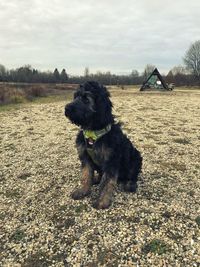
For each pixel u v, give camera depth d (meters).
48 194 0.94
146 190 0.96
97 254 0.67
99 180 0.97
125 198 0.90
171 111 2.99
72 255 0.67
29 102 4.10
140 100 4.55
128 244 0.70
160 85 7.97
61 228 0.76
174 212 0.83
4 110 3.14
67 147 1.46
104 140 0.81
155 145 1.49
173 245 0.69
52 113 2.86
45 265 0.64
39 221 0.79
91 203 0.87
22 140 1.65
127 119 2.39
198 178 1.06
